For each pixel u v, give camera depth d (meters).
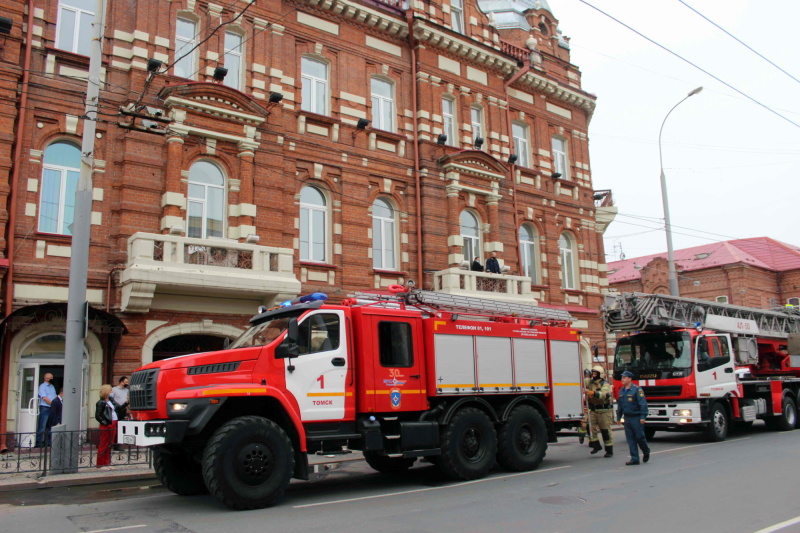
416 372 11.31
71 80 16.39
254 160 18.69
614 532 7.22
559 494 9.64
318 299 10.58
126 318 15.98
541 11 29.50
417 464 14.09
